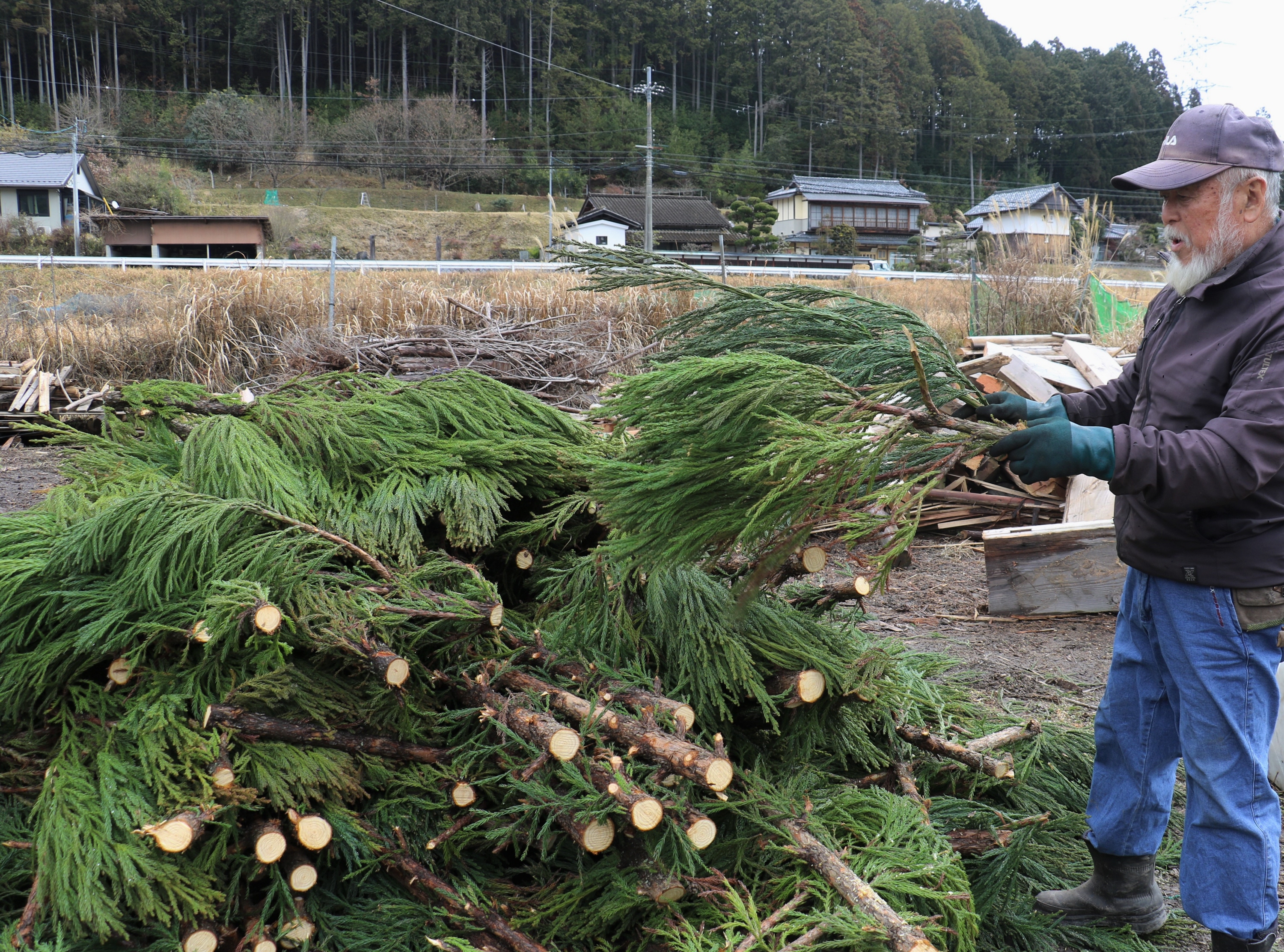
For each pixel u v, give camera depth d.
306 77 82.50
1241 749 2.00
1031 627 4.79
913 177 85.56
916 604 5.14
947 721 2.81
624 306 11.82
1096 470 1.82
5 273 19.23
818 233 65.00
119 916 1.80
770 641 2.37
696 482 1.83
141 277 20.08
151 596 2.26
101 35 80.62
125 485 2.91
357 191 67.19
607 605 2.46
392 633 2.32
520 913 2.03
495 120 84.69
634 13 92.94
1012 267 11.61
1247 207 1.90
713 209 54.94
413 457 3.05
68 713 2.22
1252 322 1.87
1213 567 1.98
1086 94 95.31
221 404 3.12
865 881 1.93
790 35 91.62
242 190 63.44
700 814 1.90
